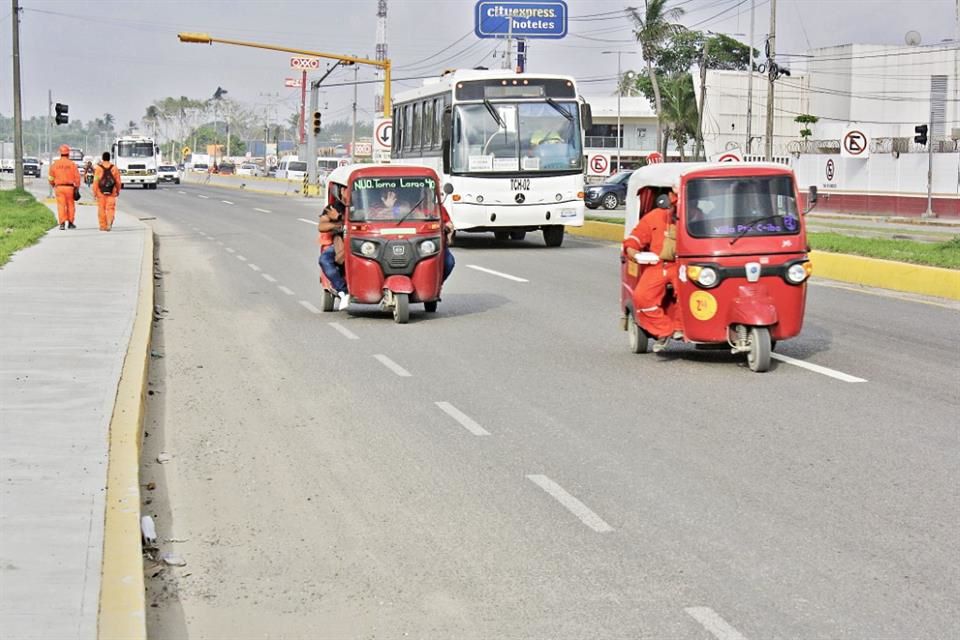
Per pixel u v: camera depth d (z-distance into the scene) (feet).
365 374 41.86
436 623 19.62
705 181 41.75
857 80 256.32
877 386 39.01
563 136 94.07
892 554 22.76
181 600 20.85
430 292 54.85
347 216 54.70
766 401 36.70
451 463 29.78
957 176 180.86
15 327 48.06
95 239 97.60
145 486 27.76
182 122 653.71
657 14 225.15
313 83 217.15
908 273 66.49
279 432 33.24
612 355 45.39
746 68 349.82
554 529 24.48
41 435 29.86
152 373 42.06
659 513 25.50
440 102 97.66
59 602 19.07
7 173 379.14
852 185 197.57
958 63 248.32
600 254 90.94
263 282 72.43
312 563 22.62
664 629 19.21
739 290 41.19
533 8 194.18
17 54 164.86
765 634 18.97
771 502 26.23
